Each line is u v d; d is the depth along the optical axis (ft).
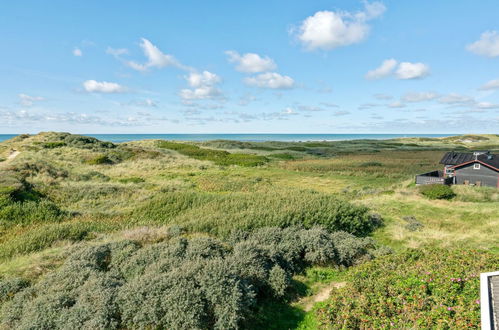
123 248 39.01
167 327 25.04
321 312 29.04
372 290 30.89
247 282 30.89
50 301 26.96
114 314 26.18
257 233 45.85
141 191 83.71
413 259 38.45
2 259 40.34
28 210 59.36
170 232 47.47
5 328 25.71
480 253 37.88
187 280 27.99
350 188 102.73
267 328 28.40
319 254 40.65
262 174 130.21
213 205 67.15
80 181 94.43
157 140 248.11
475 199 79.97
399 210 70.18
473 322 22.86
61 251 41.11
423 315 25.49
